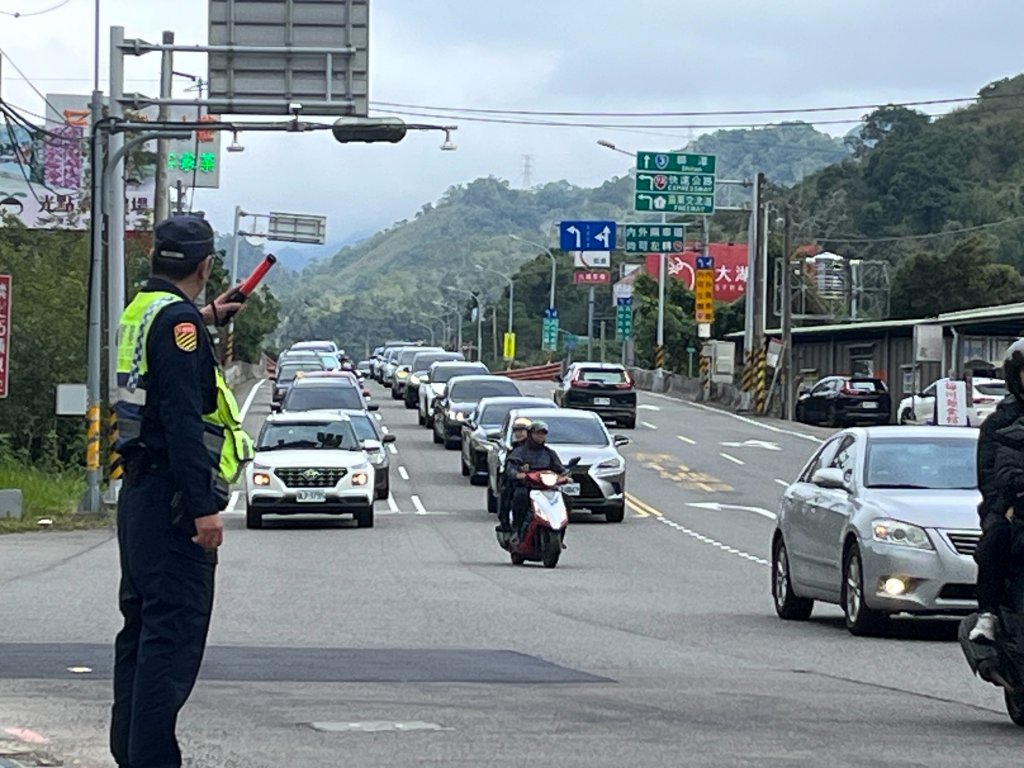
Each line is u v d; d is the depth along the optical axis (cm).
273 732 890
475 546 2581
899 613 1470
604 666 1247
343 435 2988
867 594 1464
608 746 860
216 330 728
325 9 2911
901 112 12281
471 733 895
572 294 14275
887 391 6128
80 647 1288
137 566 643
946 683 1188
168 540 641
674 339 9150
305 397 3734
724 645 1425
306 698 1021
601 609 1742
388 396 6869
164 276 659
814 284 9294
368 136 2912
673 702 1029
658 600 1869
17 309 3988
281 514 2872
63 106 6619
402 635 1455
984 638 917
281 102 2917
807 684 1143
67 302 4062
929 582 1431
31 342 3959
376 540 2659
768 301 9412
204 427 638
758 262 6222
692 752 845
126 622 673
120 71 2898
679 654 1345
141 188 6638
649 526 3039
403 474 3959
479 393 4653
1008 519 916
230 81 2923
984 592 923
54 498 3247
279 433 2983
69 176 5519
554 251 14762
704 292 7056
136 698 641
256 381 8212
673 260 10538
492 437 3197
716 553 2570
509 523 2311
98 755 810
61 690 1034
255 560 2300
